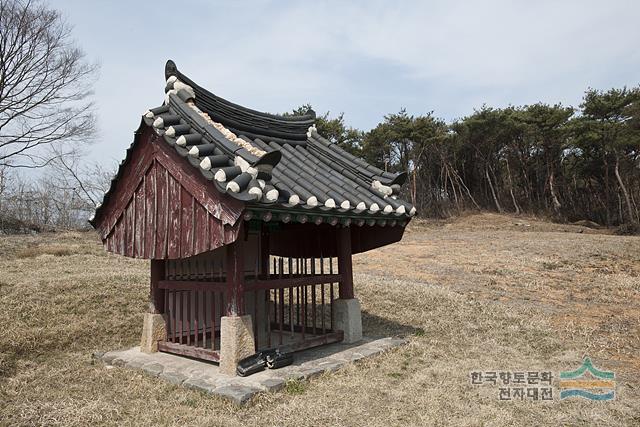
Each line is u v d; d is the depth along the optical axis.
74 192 34.66
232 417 4.48
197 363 6.12
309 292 11.74
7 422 4.52
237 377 5.40
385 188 7.26
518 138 43.03
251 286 5.84
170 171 5.85
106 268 14.38
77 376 5.98
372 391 5.29
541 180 45.03
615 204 40.69
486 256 17.55
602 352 7.18
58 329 7.92
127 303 9.66
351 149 36.12
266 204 4.92
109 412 4.72
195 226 5.50
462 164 46.88
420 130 39.78
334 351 6.75
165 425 4.41
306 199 5.56
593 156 40.25
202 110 6.51
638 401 5.21
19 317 8.30
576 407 4.99
